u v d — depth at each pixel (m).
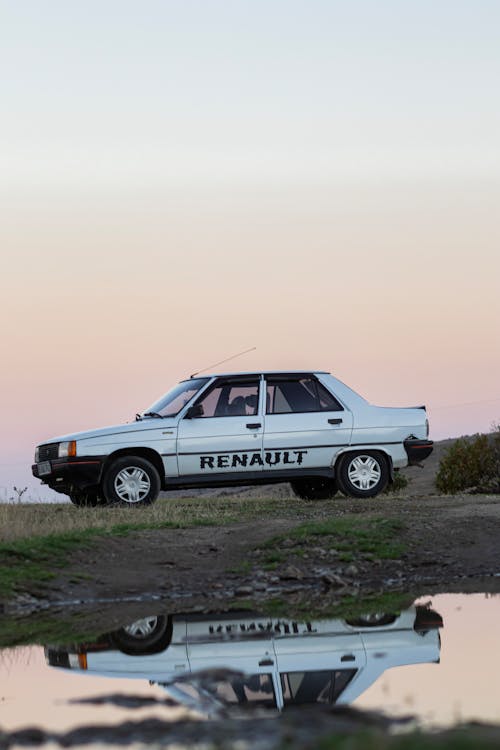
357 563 12.55
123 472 16.23
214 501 17.62
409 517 14.63
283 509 16.05
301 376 17.14
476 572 12.28
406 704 6.03
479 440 26.92
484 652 7.77
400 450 17.23
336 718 5.64
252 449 16.67
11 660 8.05
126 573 11.91
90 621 9.80
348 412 17.11
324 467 17.02
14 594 10.94
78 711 6.09
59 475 16.23
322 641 8.42
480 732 4.92
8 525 13.52
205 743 5.09
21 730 5.51
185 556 12.66
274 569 12.23
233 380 16.92
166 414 16.75
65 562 12.03
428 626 8.99
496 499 16.77
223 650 8.14
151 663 7.74
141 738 5.25
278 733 5.23
